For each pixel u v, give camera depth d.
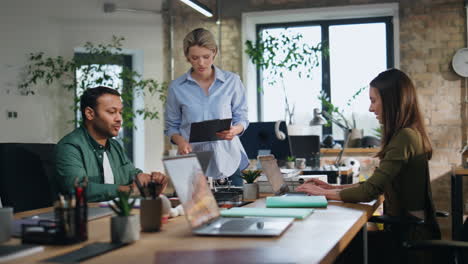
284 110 7.53
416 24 6.83
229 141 3.06
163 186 2.34
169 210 1.76
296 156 5.40
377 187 2.23
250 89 7.38
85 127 2.72
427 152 2.36
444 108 6.74
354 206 2.14
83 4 6.90
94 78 6.74
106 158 2.75
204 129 2.60
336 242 1.32
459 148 6.68
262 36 7.54
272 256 1.16
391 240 2.28
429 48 6.79
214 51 2.94
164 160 1.45
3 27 6.32
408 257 2.18
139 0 7.18
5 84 6.33
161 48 7.28
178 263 1.10
